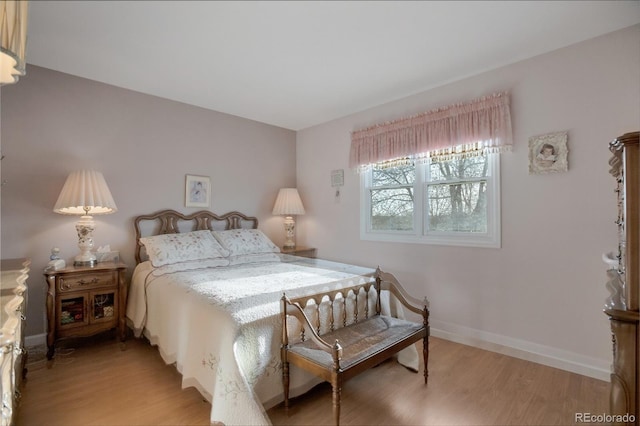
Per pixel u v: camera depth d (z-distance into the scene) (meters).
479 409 1.85
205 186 3.76
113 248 3.09
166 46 2.39
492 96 2.71
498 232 2.73
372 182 3.81
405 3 1.90
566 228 2.40
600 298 2.25
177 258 2.90
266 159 4.39
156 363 2.43
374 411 1.83
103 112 3.05
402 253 3.43
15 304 1.21
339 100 3.52
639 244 0.94
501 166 2.72
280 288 2.19
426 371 2.13
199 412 1.81
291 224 4.37
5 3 0.89
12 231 2.61
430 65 2.70
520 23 2.11
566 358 2.38
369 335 1.97
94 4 1.89
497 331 2.74
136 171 3.25
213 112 3.85
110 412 1.80
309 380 1.94
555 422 1.73
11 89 2.60
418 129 3.21
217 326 1.72
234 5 1.91
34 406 1.85
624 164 0.99
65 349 2.67
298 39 2.30
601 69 2.25
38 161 2.72
